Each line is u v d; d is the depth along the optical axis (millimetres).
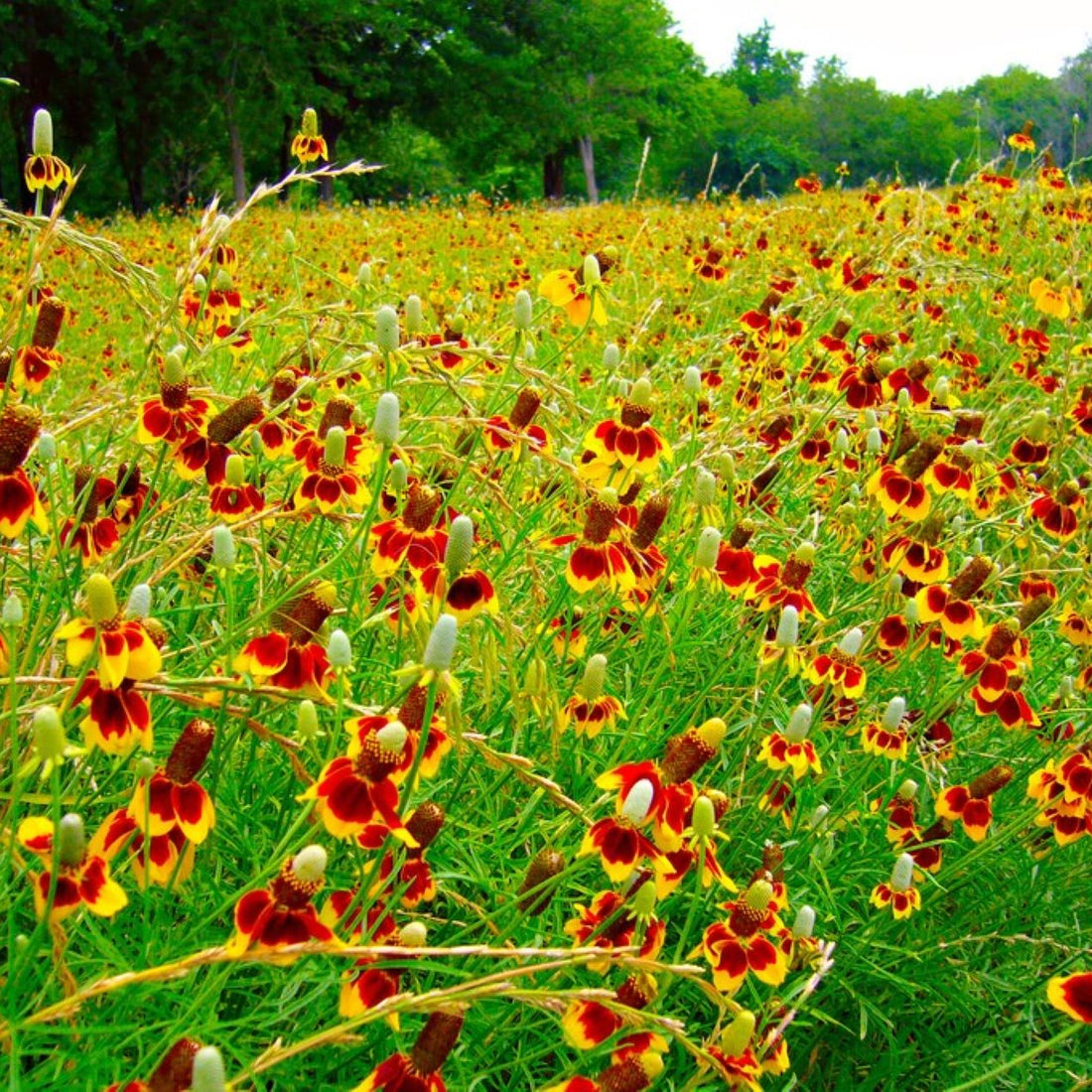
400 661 3090
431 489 2639
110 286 8453
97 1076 2002
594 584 2830
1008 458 4609
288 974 2367
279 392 3611
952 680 4340
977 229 8984
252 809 2785
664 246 9656
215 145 38656
